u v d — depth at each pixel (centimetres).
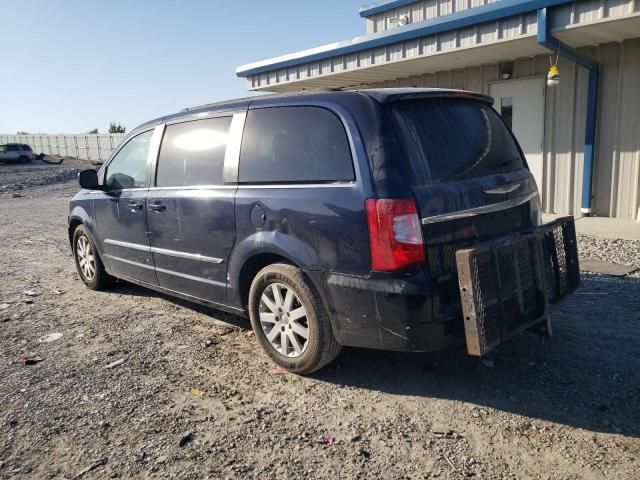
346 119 363
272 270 400
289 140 398
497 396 364
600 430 321
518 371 398
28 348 479
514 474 285
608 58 924
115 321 544
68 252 927
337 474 291
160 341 485
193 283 482
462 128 387
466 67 1138
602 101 945
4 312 586
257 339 441
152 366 432
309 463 301
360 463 300
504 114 1094
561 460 295
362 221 343
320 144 377
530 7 797
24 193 2161
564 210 1030
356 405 361
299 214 377
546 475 283
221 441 325
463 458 300
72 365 440
